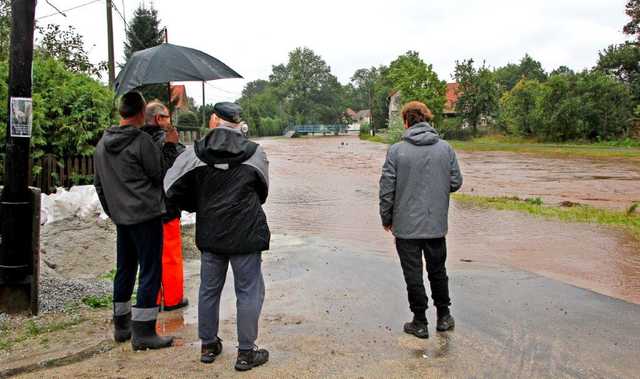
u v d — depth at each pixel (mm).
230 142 4184
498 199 15516
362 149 48125
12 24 5074
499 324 5250
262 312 5562
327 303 5863
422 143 4934
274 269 7312
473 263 7879
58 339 4715
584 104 50625
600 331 5082
